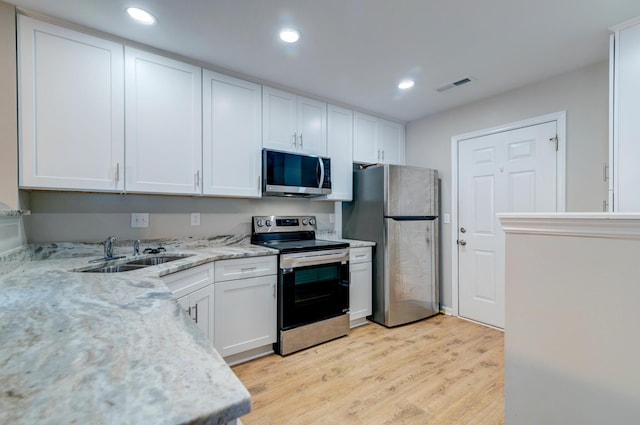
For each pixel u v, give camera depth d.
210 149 2.36
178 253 2.21
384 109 3.38
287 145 2.78
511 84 2.75
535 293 1.17
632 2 1.65
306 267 2.58
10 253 1.61
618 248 0.99
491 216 3.06
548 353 1.14
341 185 3.21
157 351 0.64
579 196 2.48
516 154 2.87
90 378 0.53
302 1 1.67
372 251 3.17
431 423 1.66
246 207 2.88
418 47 2.14
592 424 1.04
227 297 2.21
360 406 1.80
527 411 1.19
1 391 0.49
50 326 0.78
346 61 2.33
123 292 1.11
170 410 0.44
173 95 2.20
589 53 2.23
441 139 3.48
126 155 2.01
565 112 2.55
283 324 2.43
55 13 1.75
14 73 1.69
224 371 0.56
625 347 0.98
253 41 2.06
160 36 1.99
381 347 2.58
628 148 1.76
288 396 1.90
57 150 1.79
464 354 2.45
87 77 1.88
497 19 1.83
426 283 3.30
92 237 2.16
